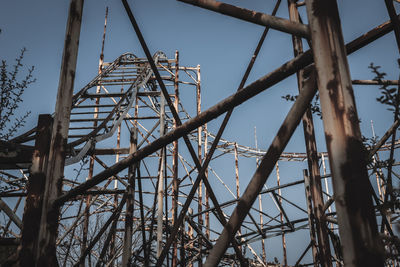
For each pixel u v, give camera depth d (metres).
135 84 12.66
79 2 3.89
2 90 4.92
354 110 2.16
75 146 7.77
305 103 2.55
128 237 6.65
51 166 3.38
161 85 3.68
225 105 2.84
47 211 3.26
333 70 2.22
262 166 2.56
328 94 2.20
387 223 3.17
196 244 13.84
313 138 5.45
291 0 5.73
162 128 13.27
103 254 6.25
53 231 3.23
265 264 13.99
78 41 3.81
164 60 16.59
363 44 3.21
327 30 2.32
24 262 3.32
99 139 8.49
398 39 2.96
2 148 4.52
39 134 3.87
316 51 2.32
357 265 1.89
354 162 2.04
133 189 6.97
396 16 2.99
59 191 3.38
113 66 15.74
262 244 18.00
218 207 3.52
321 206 5.11
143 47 3.68
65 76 3.63
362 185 2.00
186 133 3.01
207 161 3.67
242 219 2.56
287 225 11.84
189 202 3.59
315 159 5.35
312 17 2.40
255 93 2.77
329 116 2.17
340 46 2.29
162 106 13.52
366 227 1.93
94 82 14.27
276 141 2.56
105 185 11.79
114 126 9.86
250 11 2.86
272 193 11.57
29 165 5.26
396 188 3.03
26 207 3.55
